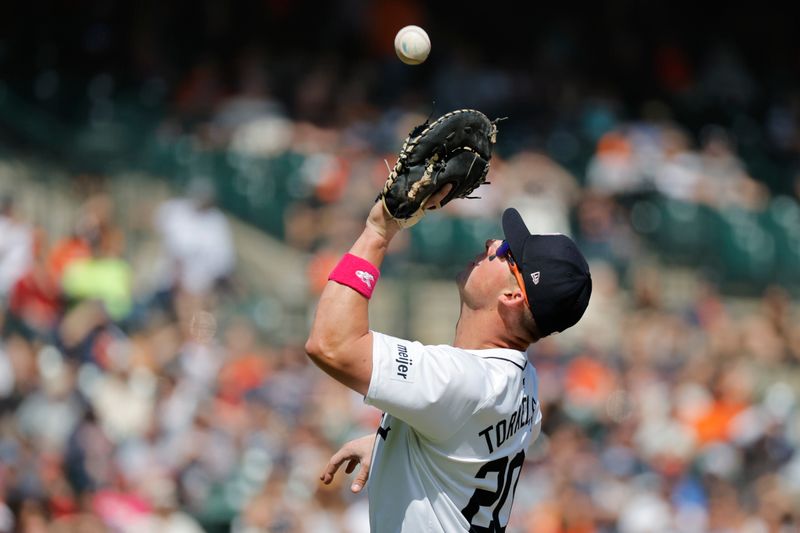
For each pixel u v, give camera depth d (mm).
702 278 60125
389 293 51469
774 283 62250
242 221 55156
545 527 35656
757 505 39219
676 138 67562
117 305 44094
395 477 12344
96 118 57156
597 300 55094
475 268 12711
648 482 39125
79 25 64125
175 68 65062
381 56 69438
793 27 84125
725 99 75750
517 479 12938
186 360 40969
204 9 67312
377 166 55750
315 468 34656
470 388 11828
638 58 75438
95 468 33781
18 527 31078
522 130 66188
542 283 12258
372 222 12000
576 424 41531
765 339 52500
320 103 61000
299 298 48562
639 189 61219
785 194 68125
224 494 35031
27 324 40312
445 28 74812
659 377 46062
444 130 11828
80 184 52875
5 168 54125
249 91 60469
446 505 12188
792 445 44094
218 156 56250
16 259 41562
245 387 40656
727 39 81500
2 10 63625
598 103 67375
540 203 56719
